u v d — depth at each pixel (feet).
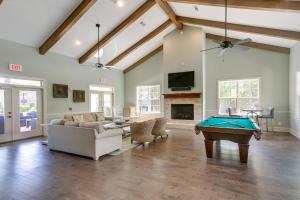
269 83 22.48
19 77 18.94
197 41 24.41
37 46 20.38
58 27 18.61
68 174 10.07
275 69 22.12
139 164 11.53
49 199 7.58
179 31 25.64
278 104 22.07
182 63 25.45
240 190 8.11
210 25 20.15
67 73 23.75
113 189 8.35
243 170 10.35
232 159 12.25
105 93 30.17
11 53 18.31
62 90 23.00
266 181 8.95
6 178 9.61
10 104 18.65
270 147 15.05
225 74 25.20
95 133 12.25
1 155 13.67
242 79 24.06
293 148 14.71
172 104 26.50
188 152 14.01
